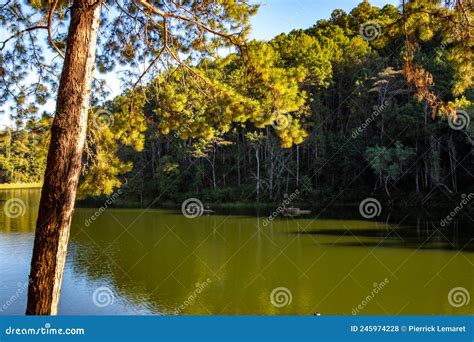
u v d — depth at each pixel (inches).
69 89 189.9
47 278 182.1
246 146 1718.8
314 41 1565.0
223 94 272.1
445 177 1270.9
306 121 1501.0
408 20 228.1
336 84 1676.9
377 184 1434.5
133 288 514.6
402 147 1307.8
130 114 304.2
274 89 259.9
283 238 842.2
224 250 741.3
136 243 819.4
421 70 237.5
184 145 1619.1
